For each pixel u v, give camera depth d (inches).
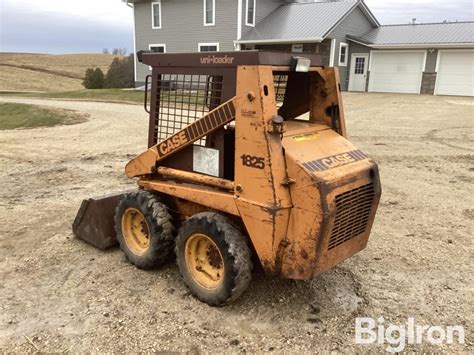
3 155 433.4
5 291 172.6
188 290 170.6
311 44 1031.6
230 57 144.9
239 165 145.8
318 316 156.9
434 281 182.7
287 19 1080.8
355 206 148.1
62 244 214.8
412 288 177.0
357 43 1077.8
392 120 629.9
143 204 178.2
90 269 189.5
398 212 266.1
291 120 177.2
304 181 135.5
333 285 177.8
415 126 577.6
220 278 159.3
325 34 966.4
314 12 1076.5
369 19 1150.3
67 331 147.8
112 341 142.6
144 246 189.0
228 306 161.0
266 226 141.4
